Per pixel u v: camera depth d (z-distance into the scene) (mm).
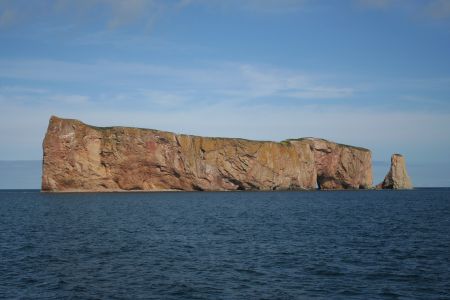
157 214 69062
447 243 38031
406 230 47438
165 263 29500
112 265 28844
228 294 22250
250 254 32906
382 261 30109
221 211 75688
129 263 29484
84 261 30141
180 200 108625
